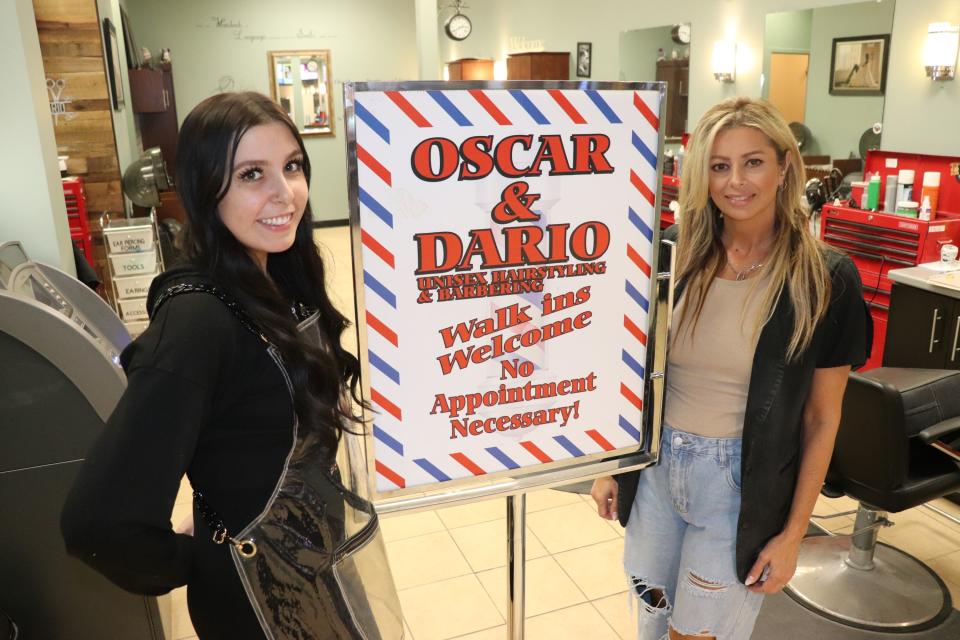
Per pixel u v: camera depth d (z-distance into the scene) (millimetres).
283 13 10164
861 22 4359
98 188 5352
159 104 7473
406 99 1102
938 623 2395
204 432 1088
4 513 1865
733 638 1646
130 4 9625
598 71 7230
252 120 1065
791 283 1470
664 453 1650
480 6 9844
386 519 3127
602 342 1312
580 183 1224
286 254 1293
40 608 1967
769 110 1443
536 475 1322
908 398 2355
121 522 960
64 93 5141
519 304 1239
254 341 1091
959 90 3854
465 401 1251
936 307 3299
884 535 2910
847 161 4539
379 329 1174
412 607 2559
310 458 1163
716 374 1566
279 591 1144
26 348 1758
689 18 5844
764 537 1570
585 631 2416
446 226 1165
